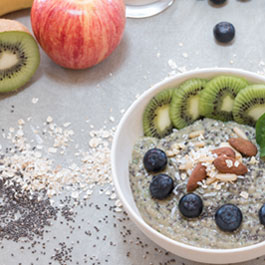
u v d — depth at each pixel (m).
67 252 0.60
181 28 0.73
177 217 0.56
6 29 0.67
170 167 0.59
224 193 0.57
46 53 0.70
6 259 0.60
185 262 0.59
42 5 0.67
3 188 0.63
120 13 0.68
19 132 0.67
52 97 0.69
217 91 0.61
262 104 0.60
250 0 0.75
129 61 0.71
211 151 0.58
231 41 0.72
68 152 0.65
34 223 0.61
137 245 0.60
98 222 0.61
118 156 0.58
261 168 0.58
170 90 0.61
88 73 0.70
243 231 0.56
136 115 0.61
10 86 0.69
